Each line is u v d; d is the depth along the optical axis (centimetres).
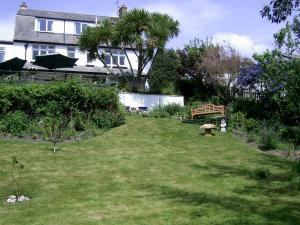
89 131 2256
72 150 1900
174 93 3453
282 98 2394
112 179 1465
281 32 2336
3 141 1983
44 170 1559
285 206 1159
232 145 2028
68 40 4497
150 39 3244
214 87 3456
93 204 1188
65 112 2345
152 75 3603
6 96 2250
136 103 3186
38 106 2305
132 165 1672
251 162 1711
